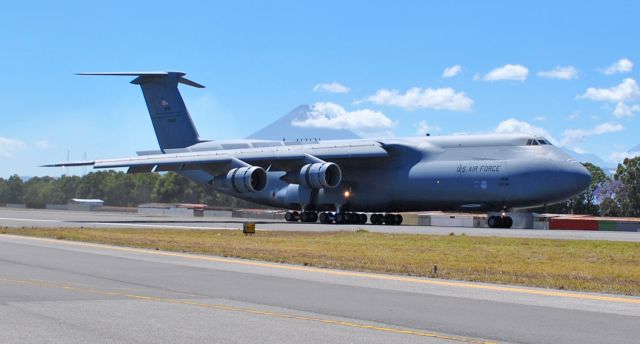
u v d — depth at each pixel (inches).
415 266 784.3
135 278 644.7
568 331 409.4
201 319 426.6
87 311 449.1
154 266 761.0
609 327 424.5
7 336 364.5
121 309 459.5
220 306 480.4
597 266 824.3
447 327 416.2
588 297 559.2
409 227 1897.1
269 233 1475.1
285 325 411.8
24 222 2004.2
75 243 1111.0
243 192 2030.0
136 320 418.6
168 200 6633.9
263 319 431.2
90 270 706.8
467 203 1945.1
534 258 927.7
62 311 446.9
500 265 821.2
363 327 410.3
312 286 603.8
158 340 361.1
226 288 581.0
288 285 607.5
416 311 473.7
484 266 802.8
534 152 1861.5
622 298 557.3
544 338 388.5
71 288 562.3
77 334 372.5
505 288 608.4
